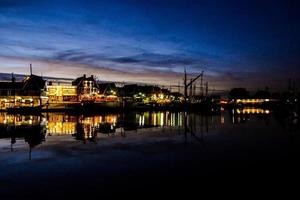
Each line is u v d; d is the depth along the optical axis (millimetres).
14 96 87438
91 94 104312
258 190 13133
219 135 32531
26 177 15211
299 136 31312
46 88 93875
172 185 13883
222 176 15352
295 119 58312
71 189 13352
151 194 12711
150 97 129000
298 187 13523
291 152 21891
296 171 16312
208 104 112062
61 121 52031
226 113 85750
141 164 18094
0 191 13078
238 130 37625
